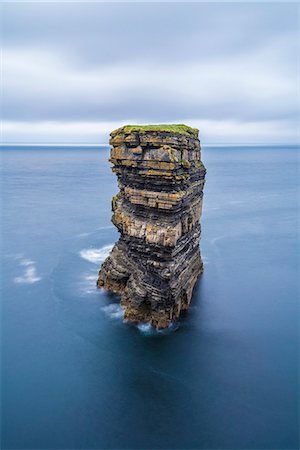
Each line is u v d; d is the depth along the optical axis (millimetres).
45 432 38656
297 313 62344
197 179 61406
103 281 68688
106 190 190500
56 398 43094
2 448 36812
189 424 39844
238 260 87750
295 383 45906
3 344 52750
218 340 54312
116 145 55250
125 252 62125
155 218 52844
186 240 59250
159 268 53438
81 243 97500
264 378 46750
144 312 57781
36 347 52125
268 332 56719
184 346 52688
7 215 130375
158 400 42938
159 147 48812
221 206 153250
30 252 90188
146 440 37969
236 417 40781
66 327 56812
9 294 67188
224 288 71625
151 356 50500
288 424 39844
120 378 46344
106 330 56031
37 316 59844
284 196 177500
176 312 58469
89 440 37844
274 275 78562
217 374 47344
